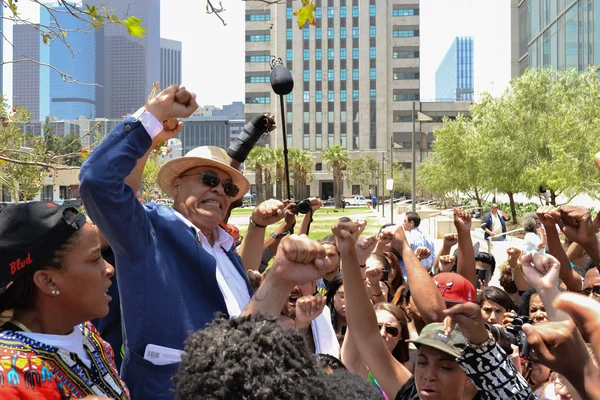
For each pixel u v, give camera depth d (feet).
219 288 9.55
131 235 8.67
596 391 4.88
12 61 14.56
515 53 165.07
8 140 34.06
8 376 6.38
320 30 365.61
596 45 105.50
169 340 8.99
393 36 367.04
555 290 6.88
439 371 8.85
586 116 87.45
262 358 5.23
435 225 102.73
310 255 7.75
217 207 10.70
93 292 7.26
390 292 18.93
